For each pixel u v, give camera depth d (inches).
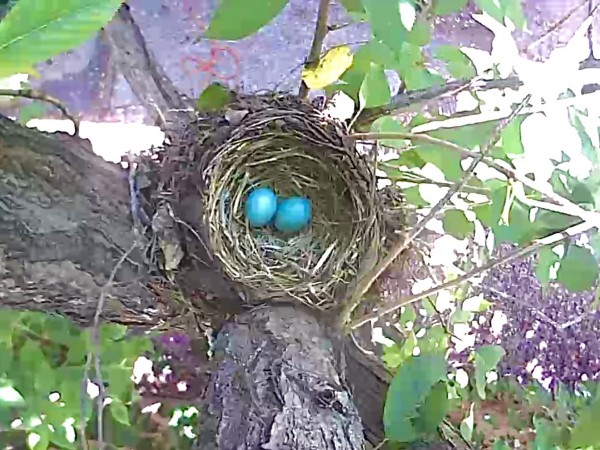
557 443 38.9
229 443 25.2
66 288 28.4
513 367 55.7
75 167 29.2
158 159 29.4
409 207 34.6
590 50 32.9
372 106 31.3
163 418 55.2
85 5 14.3
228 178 29.0
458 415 43.3
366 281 28.8
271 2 22.6
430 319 44.5
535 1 61.1
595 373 56.1
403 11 23.7
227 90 29.5
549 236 31.5
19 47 14.2
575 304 56.4
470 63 36.7
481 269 31.9
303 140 29.4
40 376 40.2
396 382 30.1
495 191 32.5
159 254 27.9
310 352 27.0
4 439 44.8
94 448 48.3
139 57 36.4
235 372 26.6
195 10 74.6
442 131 34.9
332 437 25.2
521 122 33.3
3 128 28.6
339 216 29.8
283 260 29.1
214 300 28.5
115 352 43.3
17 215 27.7
